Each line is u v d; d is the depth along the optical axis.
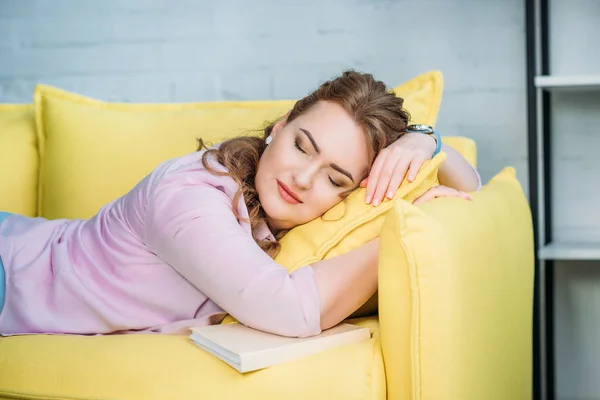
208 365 0.96
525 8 1.82
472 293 1.03
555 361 2.04
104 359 1.00
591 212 1.99
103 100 2.25
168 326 1.18
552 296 2.01
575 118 1.99
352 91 1.22
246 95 2.16
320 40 2.10
